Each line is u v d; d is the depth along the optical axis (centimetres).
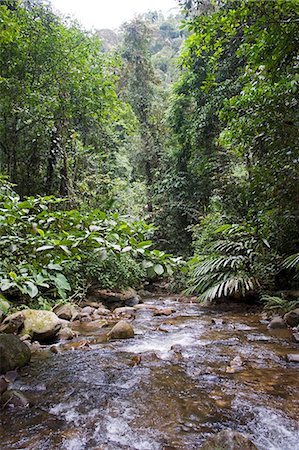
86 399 222
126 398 222
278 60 375
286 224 499
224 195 670
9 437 175
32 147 791
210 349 331
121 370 277
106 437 173
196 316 532
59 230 203
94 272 647
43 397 227
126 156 1425
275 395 220
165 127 1323
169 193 1192
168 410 203
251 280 573
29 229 198
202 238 756
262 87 390
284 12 316
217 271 628
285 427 179
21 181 788
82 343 361
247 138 419
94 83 779
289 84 338
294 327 410
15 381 256
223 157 873
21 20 696
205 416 194
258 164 454
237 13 359
